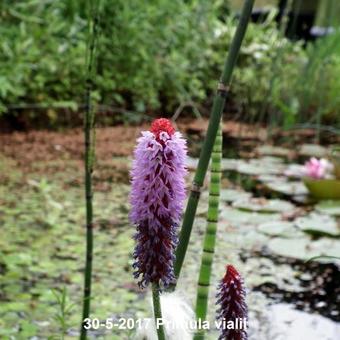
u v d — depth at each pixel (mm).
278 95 2008
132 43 1909
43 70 1768
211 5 2240
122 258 968
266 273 956
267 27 2340
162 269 412
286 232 1100
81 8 1941
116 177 1360
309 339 777
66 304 818
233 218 1160
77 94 1807
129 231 1072
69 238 1031
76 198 1218
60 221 1102
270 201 1261
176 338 482
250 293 893
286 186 1349
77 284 878
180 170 394
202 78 2137
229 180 1396
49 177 1328
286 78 2076
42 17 1885
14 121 1708
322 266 980
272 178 1413
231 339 434
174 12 2051
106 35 1911
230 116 2105
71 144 1596
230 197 1274
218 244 1051
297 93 2027
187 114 2049
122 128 1812
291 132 1941
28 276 894
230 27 2174
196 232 1089
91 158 638
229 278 432
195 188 514
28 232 1048
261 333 788
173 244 412
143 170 389
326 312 847
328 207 1224
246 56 2107
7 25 1835
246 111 2076
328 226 1124
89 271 656
